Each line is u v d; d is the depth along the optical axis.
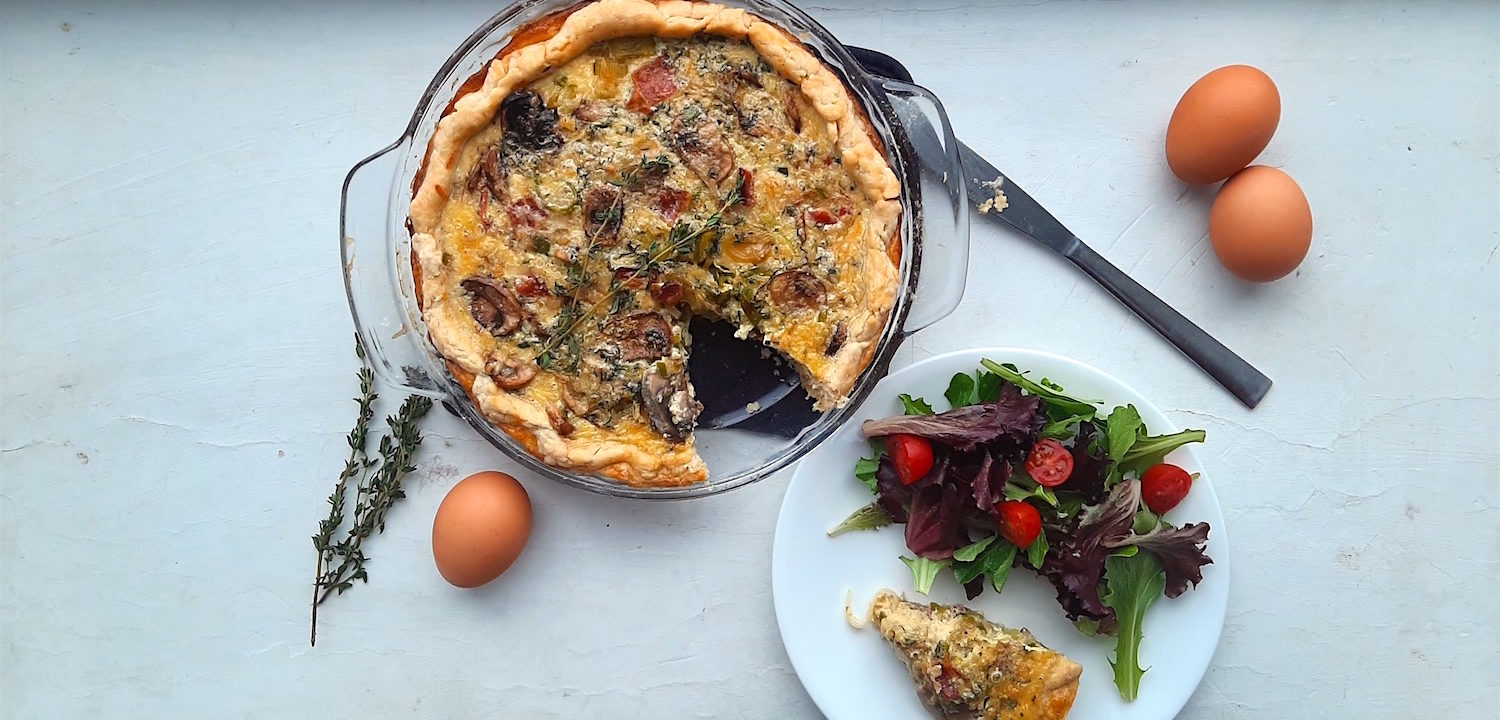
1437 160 0.53
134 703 0.52
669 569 0.52
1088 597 0.48
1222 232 0.49
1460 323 0.53
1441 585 0.52
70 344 0.52
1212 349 0.51
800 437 0.50
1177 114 0.50
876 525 0.50
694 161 0.46
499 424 0.46
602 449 0.46
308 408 0.52
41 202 0.52
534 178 0.45
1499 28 0.53
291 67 0.52
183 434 0.52
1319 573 0.52
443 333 0.45
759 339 0.49
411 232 0.46
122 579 0.52
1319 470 0.53
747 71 0.46
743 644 0.52
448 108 0.47
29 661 0.52
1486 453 0.53
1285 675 0.52
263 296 0.52
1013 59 0.52
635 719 0.52
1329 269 0.53
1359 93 0.53
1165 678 0.50
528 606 0.52
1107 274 0.51
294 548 0.52
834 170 0.46
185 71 0.52
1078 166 0.52
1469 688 0.52
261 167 0.52
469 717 0.52
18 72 0.52
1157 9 0.52
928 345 0.52
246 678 0.52
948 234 0.48
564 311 0.46
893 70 0.51
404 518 0.52
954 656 0.48
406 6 0.52
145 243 0.52
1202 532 0.48
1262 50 0.52
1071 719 0.50
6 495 0.52
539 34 0.46
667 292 0.46
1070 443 0.49
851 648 0.50
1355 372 0.53
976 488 0.47
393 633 0.52
